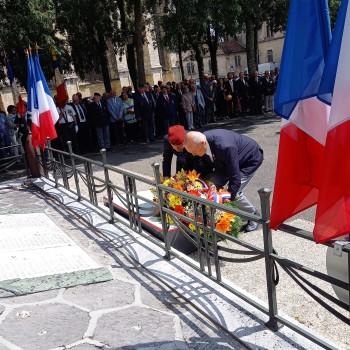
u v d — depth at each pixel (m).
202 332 3.17
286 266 2.82
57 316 3.43
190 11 13.49
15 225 5.88
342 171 2.24
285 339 2.95
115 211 6.16
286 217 2.66
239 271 4.23
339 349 2.60
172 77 39.34
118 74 32.94
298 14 2.47
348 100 2.20
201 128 15.30
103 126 12.84
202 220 3.70
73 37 17.52
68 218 6.20
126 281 4.08
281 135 2.65
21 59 13.55
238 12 14.19
